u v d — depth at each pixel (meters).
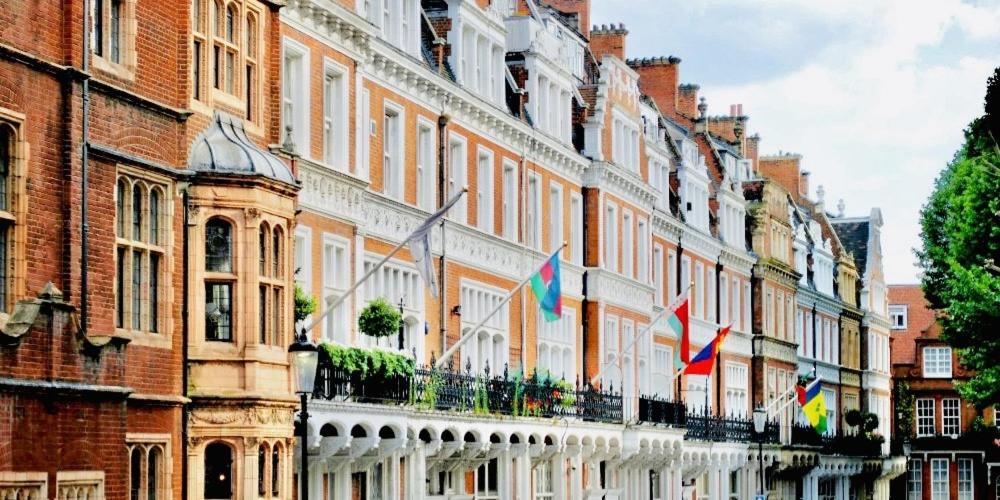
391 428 48.25
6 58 32.16
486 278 62.97
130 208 36.53
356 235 50.78
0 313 32.19
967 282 72.50
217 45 40.22
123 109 36.09
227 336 38.91
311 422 42.41
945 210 84.25
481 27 63.41
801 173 133.38
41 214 33.19
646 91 104.06
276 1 42.72
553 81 71.25
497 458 61.44
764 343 105.25
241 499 38.50
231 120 40.16
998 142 75.81
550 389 63.12
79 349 32.84
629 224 79.69
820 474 113.00
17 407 31.08
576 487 68.88
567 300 72.00
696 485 88.94
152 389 37.09
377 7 54.06
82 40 34.38
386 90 54.62
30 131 32.88
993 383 72.75
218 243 38.88
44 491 31.66
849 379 129.75
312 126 48.25
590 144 75.00
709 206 100.44
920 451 141.50
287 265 40.34
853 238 139.25
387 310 48.94
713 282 97.12
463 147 61.25
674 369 88.19
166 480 37.44
